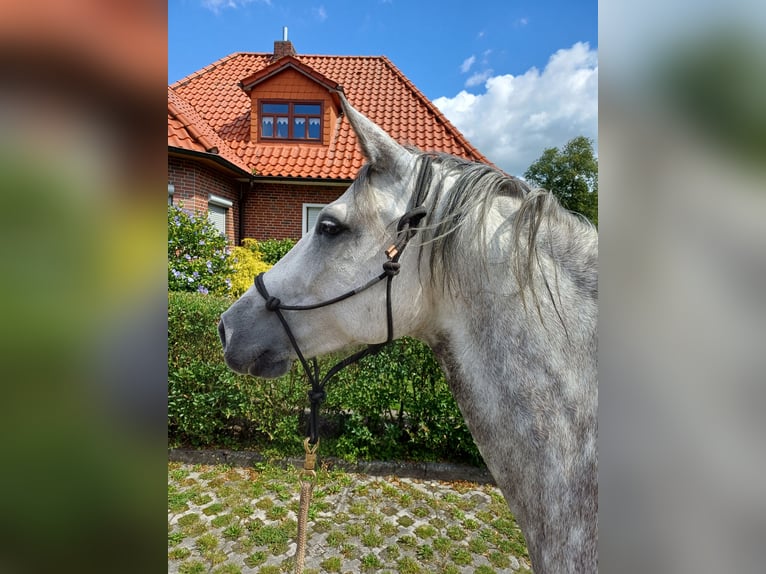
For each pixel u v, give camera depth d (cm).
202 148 779
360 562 241
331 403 339
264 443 361
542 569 98
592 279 101
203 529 265
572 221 108
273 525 269
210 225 681
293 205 974
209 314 348
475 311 107
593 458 92
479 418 108
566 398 97
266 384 341
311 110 1002
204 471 332
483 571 238
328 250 116
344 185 945
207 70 1193
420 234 110
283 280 123
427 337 121
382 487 316
